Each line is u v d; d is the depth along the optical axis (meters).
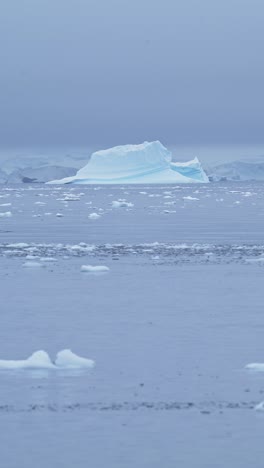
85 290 36.84
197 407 19.83
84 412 19.50
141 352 24.89
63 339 26.69
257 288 37.19
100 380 21.94
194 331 27.84
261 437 17.98
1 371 22.98
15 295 35.62
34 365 23.44
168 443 17.67
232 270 43.50
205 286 37.94
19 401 20.30
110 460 16.88
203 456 17.03
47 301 34.06
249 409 19.66
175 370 22.88
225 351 24.97
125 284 38.62
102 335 27.30
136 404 20.06
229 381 21.81
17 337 27.03
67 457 17.03
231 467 16.55
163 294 35.66
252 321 29.50
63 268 44.78
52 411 19.59
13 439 17.92
